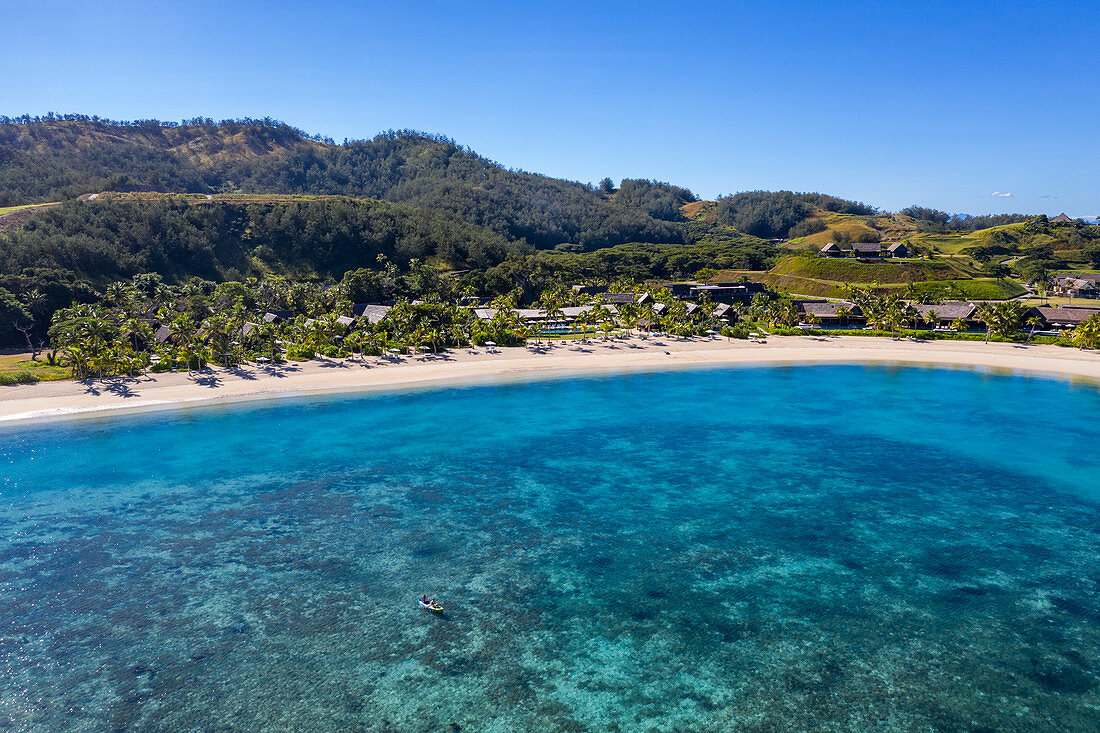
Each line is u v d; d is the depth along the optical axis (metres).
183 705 29.44
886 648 33.66
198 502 52.94
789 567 42.28
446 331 124.06
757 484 57.50
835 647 33.78
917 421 78.75
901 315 138.50
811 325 155.50
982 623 35.88
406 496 54.66
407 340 120.94
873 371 109.69
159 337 115.94
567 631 35.28
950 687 30.67
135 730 27.92
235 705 29.48
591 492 55.66
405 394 91.94
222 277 182.62
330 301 146.12
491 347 124.56
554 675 31.67
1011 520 49.56
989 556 43.66
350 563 42.91
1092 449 67.06
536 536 47.03
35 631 35.03
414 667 32.25
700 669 32.09
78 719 28.52
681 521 49.59
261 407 83.31
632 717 28.80
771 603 37.94
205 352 99.88
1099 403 86.81
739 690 30.55
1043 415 81.06
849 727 28.17
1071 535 46.84
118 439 69.44
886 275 193.75
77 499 53.41
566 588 39.75
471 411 83.75
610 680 31.31
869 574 41.31
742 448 68.25
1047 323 139.50
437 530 48.00
